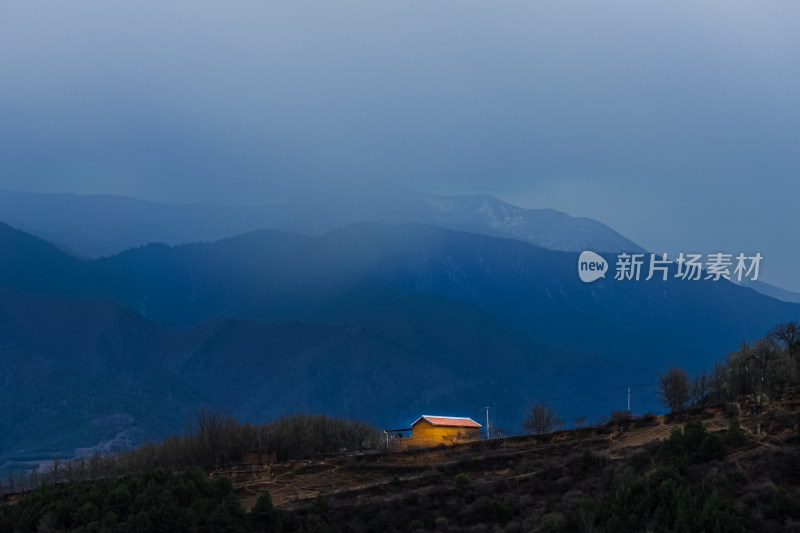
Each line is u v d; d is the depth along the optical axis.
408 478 145.50
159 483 133.62
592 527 107.94
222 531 122.50
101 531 119.62
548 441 153.38
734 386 149.50
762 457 112.56
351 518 130.75
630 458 124.88
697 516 100.19
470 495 134.12
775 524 98.44
